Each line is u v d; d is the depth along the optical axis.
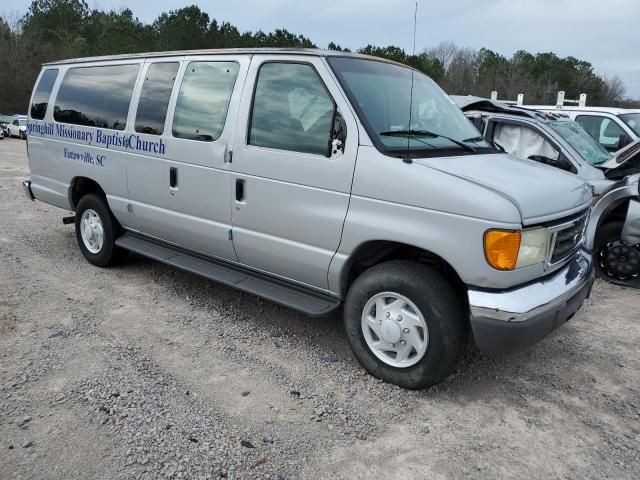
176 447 2.98
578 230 3.82
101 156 5.54
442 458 3.01
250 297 5.24
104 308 4.86
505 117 7.34
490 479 2.86
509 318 3.18
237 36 54.34
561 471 2.94
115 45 51.94
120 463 2.85
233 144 4.28
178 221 4.84
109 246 5.77
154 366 3.85
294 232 3.97
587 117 10.00
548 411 3.51
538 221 3.26
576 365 4.15
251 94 4.23
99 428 3.12
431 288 3.38
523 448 3.12
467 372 3.97
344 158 3.66
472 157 3.85
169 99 4.85
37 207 9.20
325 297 4.02
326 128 3.79
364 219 3.58
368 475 2.85
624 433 3.30
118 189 5.42
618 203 6.05
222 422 3.23
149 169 5.01
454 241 3.25
